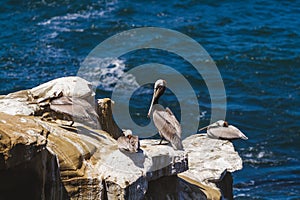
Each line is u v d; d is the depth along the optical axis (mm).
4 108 17672
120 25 46625
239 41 44781
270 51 42938
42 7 48906
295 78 39344
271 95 37094
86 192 16172
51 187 15969
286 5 50750
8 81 38062
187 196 18594
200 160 20641
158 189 17703
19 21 47094
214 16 48750
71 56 41844
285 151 31297
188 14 49062
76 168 16219
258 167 29656
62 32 45219
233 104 35938
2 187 15227
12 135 14875
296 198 26969
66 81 18375
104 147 16969
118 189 16078
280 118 34500
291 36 45656
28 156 14961
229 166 20438
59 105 16969
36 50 42406
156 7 49875
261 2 51062
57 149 16281
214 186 19859
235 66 40750
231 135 21281
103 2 49812
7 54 41562
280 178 28656
